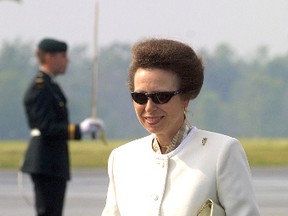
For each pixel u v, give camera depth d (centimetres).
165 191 741
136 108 745
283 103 15000
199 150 743
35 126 1322
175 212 735
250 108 14862
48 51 1328
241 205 733
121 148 764
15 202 2173
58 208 1328
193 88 745
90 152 3353
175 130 748
